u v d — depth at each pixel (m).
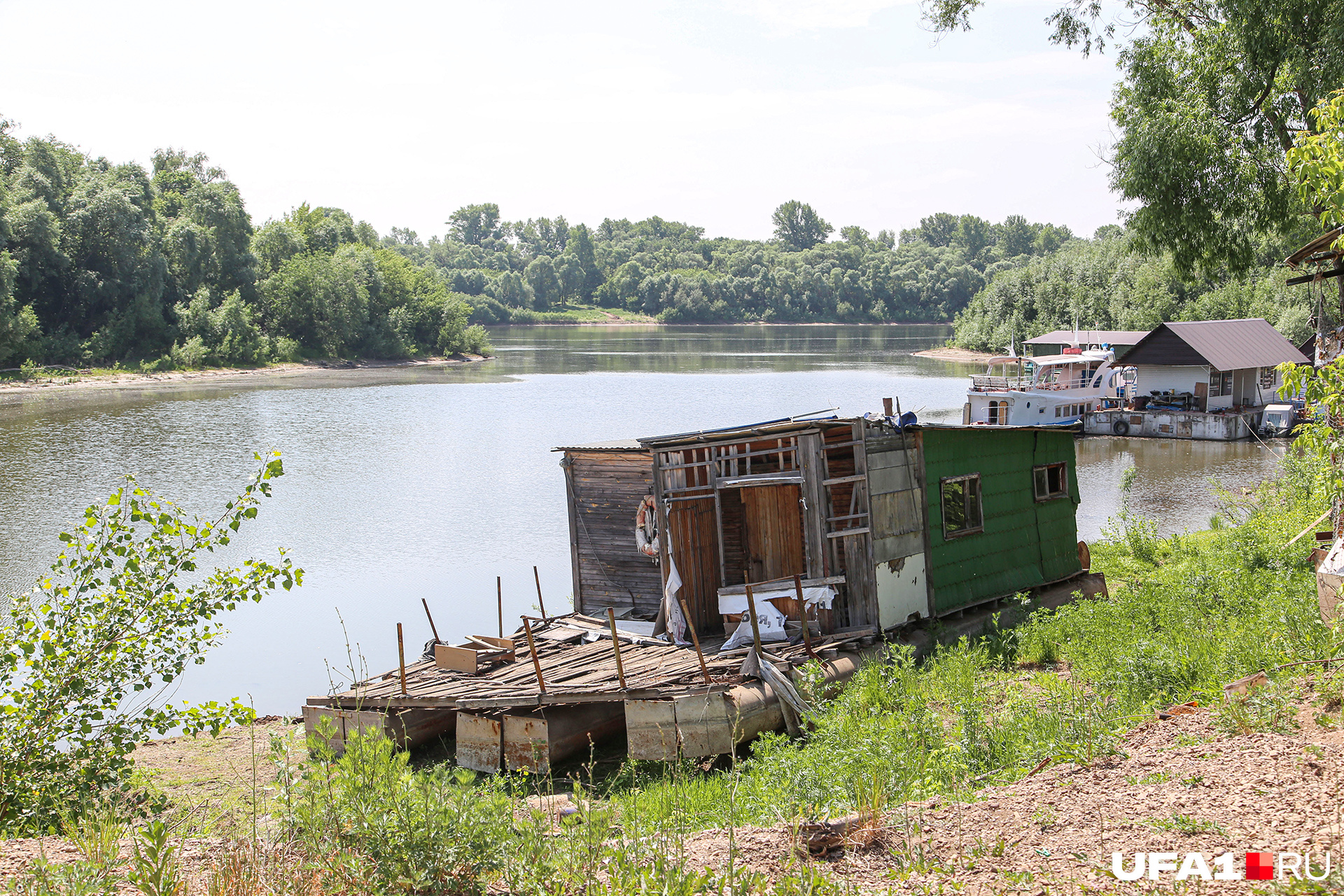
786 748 9.70
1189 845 5.30
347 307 96.38
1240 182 19.23
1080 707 8.59
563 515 29.09
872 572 13.70
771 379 73.94
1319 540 15.00
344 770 5.98
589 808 6.27
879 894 5.21
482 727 11.60
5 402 57.25
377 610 19.95
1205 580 14.63
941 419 48.00
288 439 43.56
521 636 14.48
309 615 19.56
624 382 72.31
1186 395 46.41
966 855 5.61
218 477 33.81
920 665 13.46
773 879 5.55
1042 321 87.69
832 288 193.38
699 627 14.61
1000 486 16.83
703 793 9.02
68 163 85.31
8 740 7.42
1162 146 19.50
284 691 15.43
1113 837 5.55
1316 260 14.77
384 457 39.16
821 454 13.84
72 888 5.28
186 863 6.14
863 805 6.47
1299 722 7.03
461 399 61.12
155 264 81.00
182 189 101.44
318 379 77.88
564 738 11.52
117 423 47.91
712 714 10.90
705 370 83.62
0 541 23.94
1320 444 9.75
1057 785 6.55
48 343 73.50
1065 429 18.77
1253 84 18.95
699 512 14.85
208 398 61.31
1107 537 23.53
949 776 7.94
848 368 84.44
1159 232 20.81
